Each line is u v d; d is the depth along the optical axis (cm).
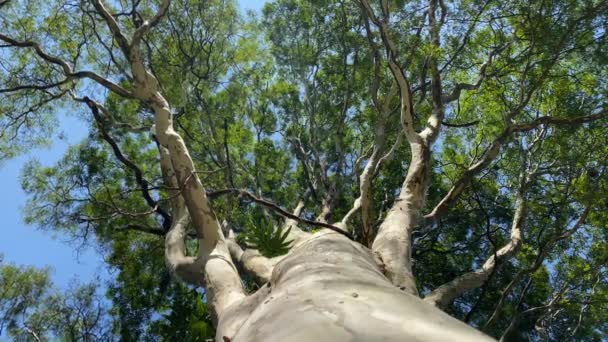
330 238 656
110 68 1812
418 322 342
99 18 1645
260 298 651
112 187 1827
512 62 1284
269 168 1919
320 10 1870
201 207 1023
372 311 363
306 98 1936
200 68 1870
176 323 1201
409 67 1455
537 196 1534
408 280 804
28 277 1766
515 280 1210
